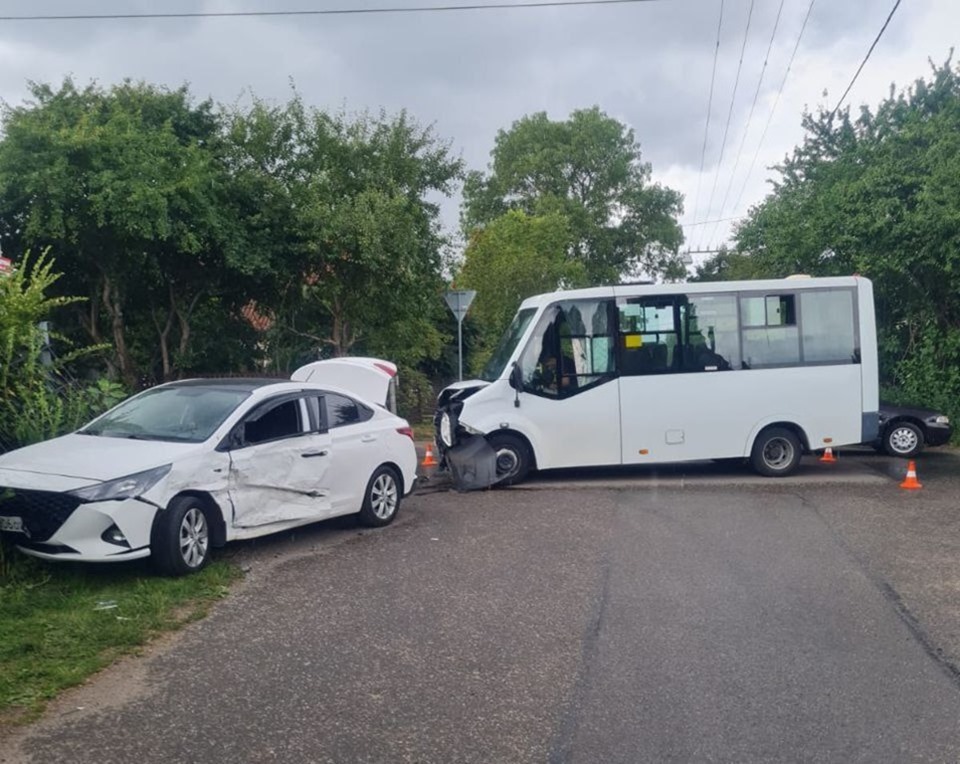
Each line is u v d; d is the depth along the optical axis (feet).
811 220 65.16
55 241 52.06
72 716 17.17
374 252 58.95
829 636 22.21
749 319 46.19
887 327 66.64
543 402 45.01
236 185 58.65
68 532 24.38
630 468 50.83
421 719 17.26
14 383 31.45
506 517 36.58
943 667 20.21
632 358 45.65
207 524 27.45
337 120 64.80
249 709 17.60
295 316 67.36
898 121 69.72
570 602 24.84
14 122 50.19
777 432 46.52
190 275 59.57
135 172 50.14
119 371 57.62
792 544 31.71
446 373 97.55
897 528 34.30
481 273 97.40
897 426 55.16
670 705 18.04
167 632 22.08
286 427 30.94
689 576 27.50
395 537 32.91
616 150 180.24
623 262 183.21
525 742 16.35
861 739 16.57
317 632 22.24
